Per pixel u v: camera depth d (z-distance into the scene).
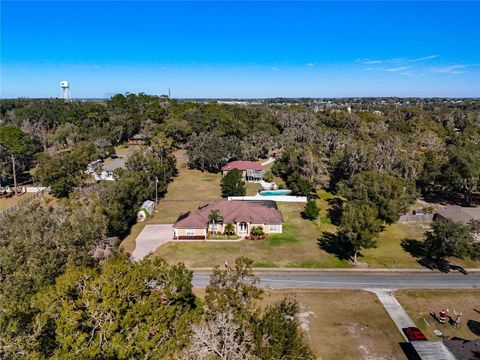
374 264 43.16
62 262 31.03
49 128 126.56
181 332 24.03
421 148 94.38
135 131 128.12
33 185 77.25
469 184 63.56
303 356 20.95
